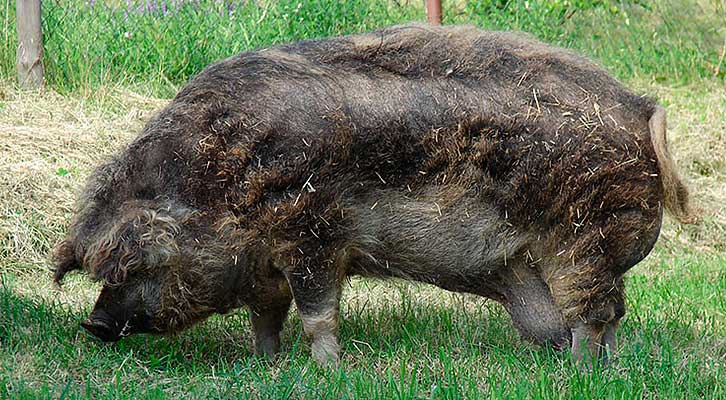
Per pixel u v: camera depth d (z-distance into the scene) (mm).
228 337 15367
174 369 13578
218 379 12914
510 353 14344
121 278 13117
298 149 13039
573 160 13344
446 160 13336
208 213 13203
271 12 25984
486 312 16797
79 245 13414
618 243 13617
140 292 13320
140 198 13344
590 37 31297
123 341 14453
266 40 25438
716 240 22641
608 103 13641
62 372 12836
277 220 13125
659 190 13758
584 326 13883
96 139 21344
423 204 13461
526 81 13602
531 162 13367
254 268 13578
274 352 14555
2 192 19031
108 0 25984
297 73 13406
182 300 13406
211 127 13203
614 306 14055
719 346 15156
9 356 13125
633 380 12930
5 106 22281
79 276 17391
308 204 13125
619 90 13930
